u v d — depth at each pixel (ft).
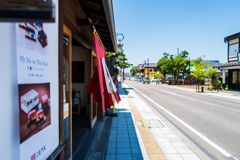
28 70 4.03
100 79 9.97
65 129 9.27
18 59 3.65
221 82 76.02
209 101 39.42
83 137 14.33
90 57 15.99
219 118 23.34
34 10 1.67
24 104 3.87
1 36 3.21
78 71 20.81
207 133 17.25
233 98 44.14
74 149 12.07
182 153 12.62
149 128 18.40
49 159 4.98
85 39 13.00
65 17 7.82
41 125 4.66
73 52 20.49
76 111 21.36
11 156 3.46
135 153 12.48
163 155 12.25
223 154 12.67
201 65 63.31
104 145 13.52
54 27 5.56
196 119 22.76
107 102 11.05
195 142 14.89
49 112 5.17
